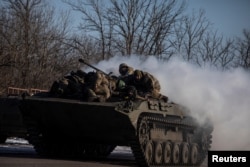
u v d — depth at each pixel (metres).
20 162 17.81
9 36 42.12
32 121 21.02
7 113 24.30
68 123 20.55
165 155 21.31
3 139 26.36
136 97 19.89
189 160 23.30
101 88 19.97
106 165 19.28
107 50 47.00
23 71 41.31
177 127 22.31
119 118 19.16
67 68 45.19
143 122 19.83
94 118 19.73
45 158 20.38
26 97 20.53
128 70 22.36
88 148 23.48
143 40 47.75
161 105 20.70
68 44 45.22
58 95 20.56
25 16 43.38
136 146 19.62
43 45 44.09
